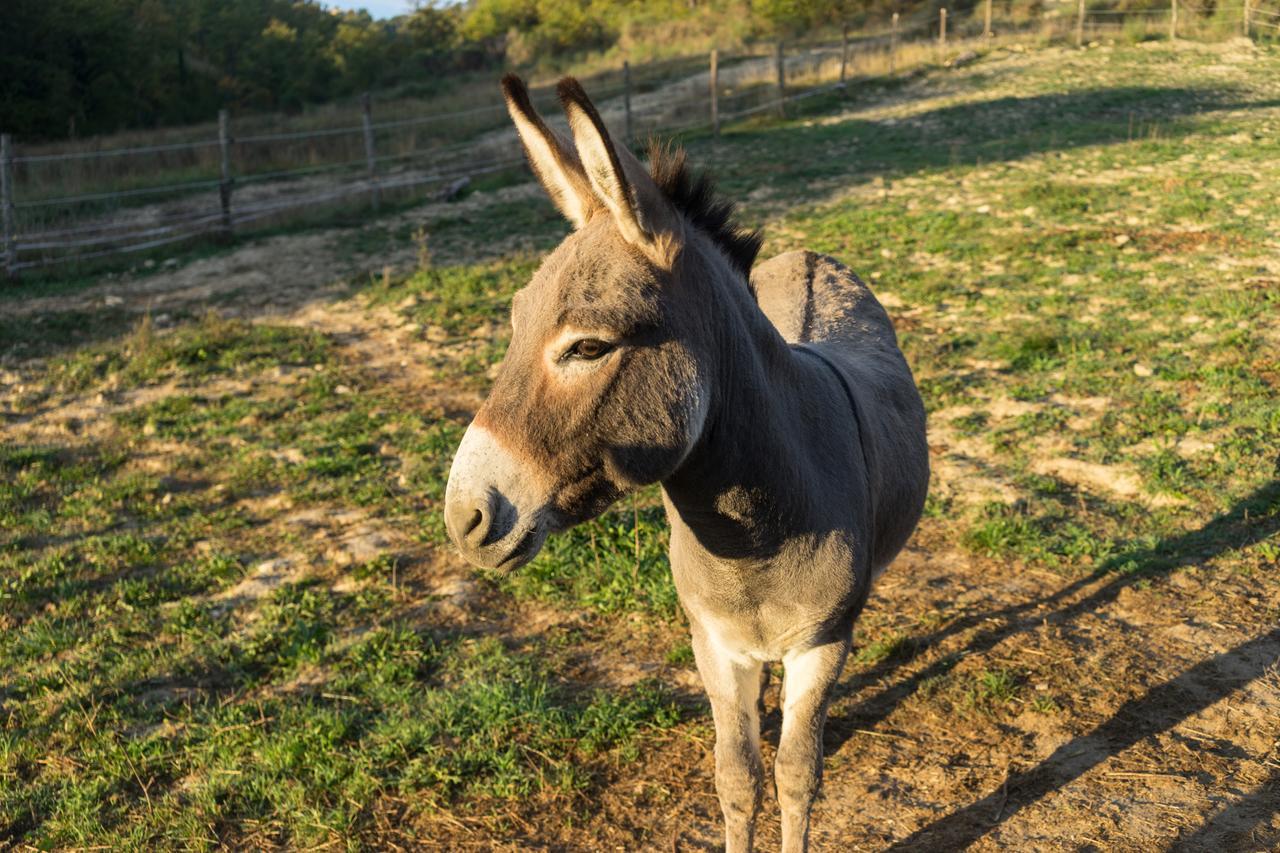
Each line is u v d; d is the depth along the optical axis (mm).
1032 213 11531
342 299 11555
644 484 2219
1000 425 6531
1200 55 22453
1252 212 10750
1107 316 8242
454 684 4379
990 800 3463
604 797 3623
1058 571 4906
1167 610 4484
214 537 6055
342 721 4094
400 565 5527
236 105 38844
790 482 2529
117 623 5109
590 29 49125
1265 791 3365
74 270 13844
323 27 54750
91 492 6801
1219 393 6586
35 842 3580
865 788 3584
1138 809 3346
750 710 2982
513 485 2129
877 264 10391
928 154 15570
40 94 28078
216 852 3477
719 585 2658
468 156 20453
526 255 12594
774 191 14195
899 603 4738
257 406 8242
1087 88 19594
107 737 4117
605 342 2105
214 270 13477
